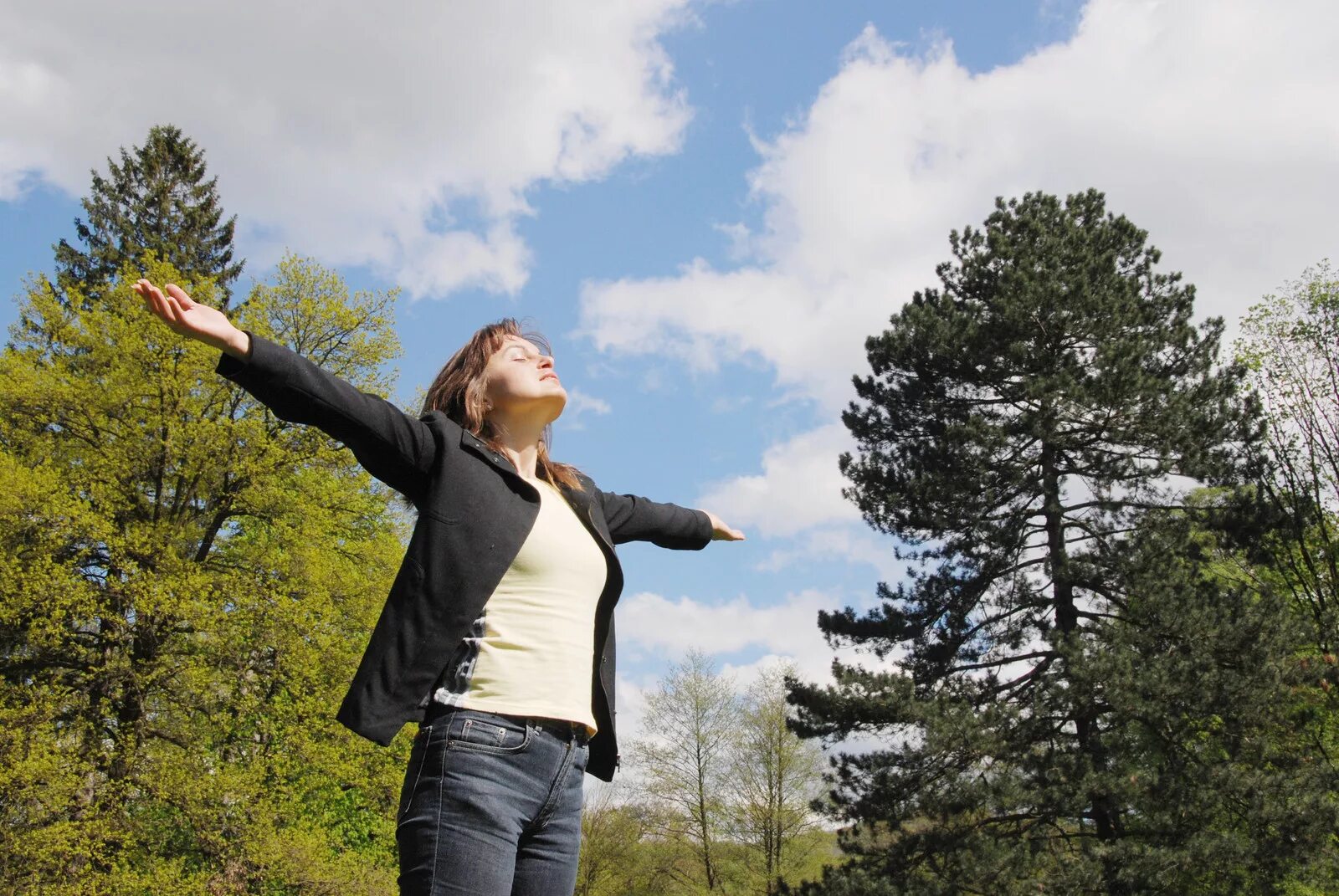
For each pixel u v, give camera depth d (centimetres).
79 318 1399
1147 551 1645
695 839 2872
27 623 1364
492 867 164
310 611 1416
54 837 1219
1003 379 1888
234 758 1452
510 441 206
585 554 192
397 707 166
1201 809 1510
